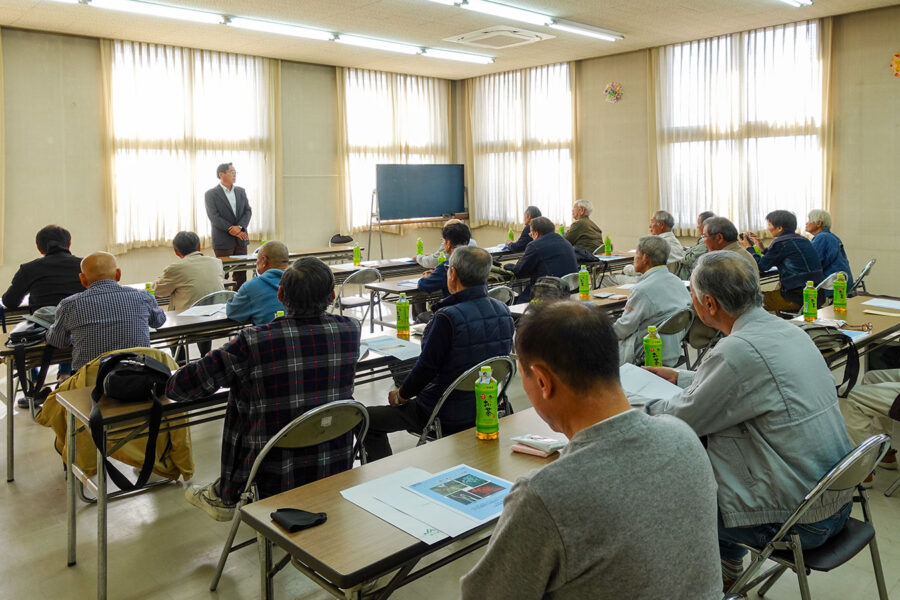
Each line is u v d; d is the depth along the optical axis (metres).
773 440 1.86
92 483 2.63
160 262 8.50
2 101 7.26
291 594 2.52
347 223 10.15
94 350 3.23
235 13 6.92
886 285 7.52
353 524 1.63
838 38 7.53
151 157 8.28
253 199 9.17
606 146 9.68
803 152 7.86
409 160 10.77
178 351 4.51
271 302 3.90
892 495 3.21
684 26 7.82
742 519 1.88
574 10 7.06
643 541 1.02
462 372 2.82
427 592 2.53
